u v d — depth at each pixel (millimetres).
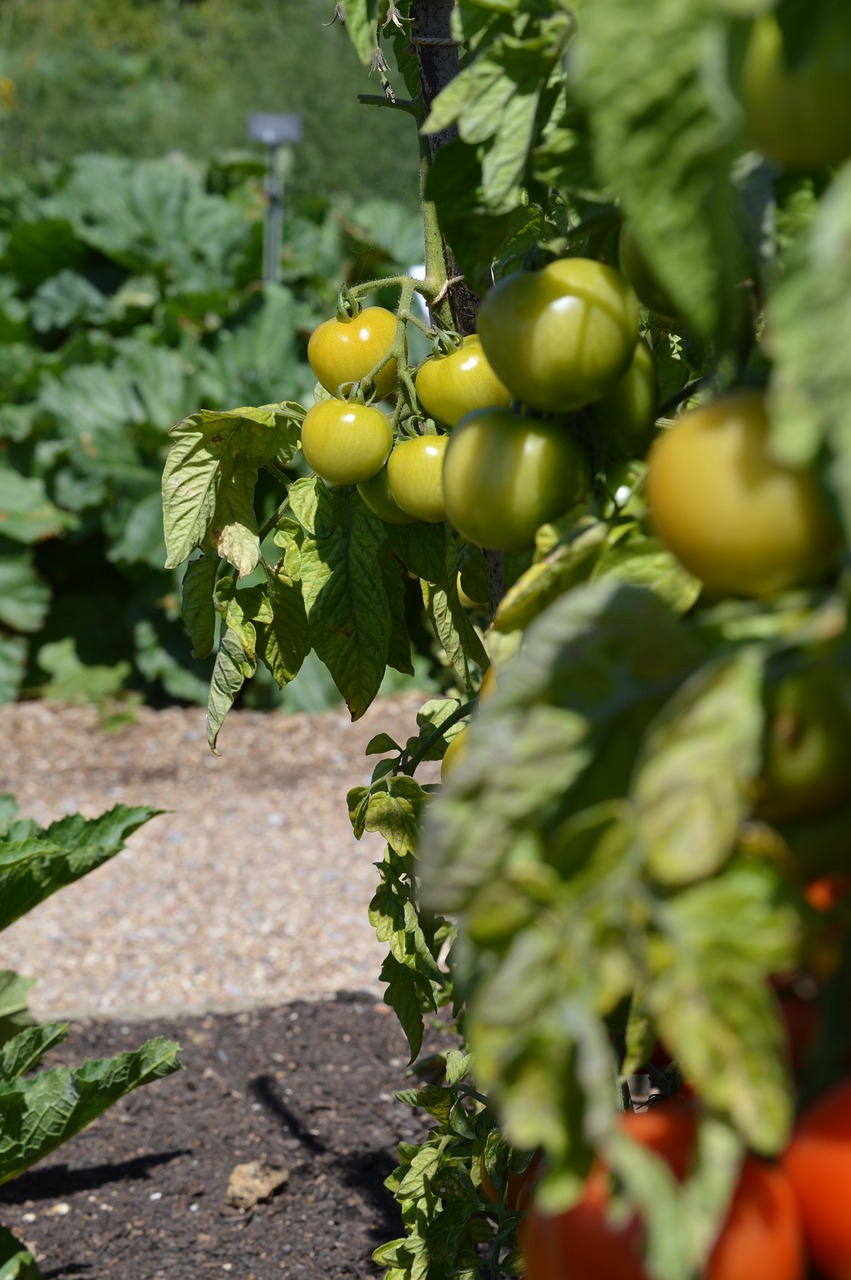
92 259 7430
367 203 8141
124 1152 2799
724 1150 1094
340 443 1827
